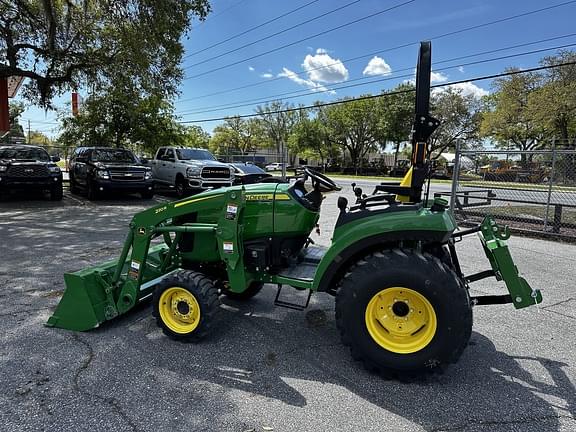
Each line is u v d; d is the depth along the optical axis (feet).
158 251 14.34
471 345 11.40
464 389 9.20
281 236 11.60
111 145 72.84
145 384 9.22
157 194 52.06
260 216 11.59
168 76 50.80
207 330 11.07
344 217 10.27
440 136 146.30
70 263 18.86
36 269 17.81
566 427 7.90
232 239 11.06
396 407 8.51
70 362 10.11
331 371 9.96
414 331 9.43
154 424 7.83
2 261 19.03
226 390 9.06
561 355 10.86
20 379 9.29
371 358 9.50
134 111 57.52
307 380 9.53
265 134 228.84
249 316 13.33
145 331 11.99
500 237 10.41
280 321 12.96
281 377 9.65
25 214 33.22
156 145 73.67
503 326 12.71
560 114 104.73
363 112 163.63
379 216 9.79
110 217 32.45
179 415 8.13
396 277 9.12
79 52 48.06
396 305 9.48
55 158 43.39
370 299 9.42
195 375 9.66
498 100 126.52
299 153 193.47
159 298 11.52
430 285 8.93
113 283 12.19
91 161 43.96
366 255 10.14
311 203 11.70
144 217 11.94
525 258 21.59
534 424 7.98
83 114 71.51
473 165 49.90
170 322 11.51
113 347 10.96
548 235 27.07
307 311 13.82
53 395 8.70
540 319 13.29
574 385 9.40
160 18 41.19
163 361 10.29
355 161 174.91
